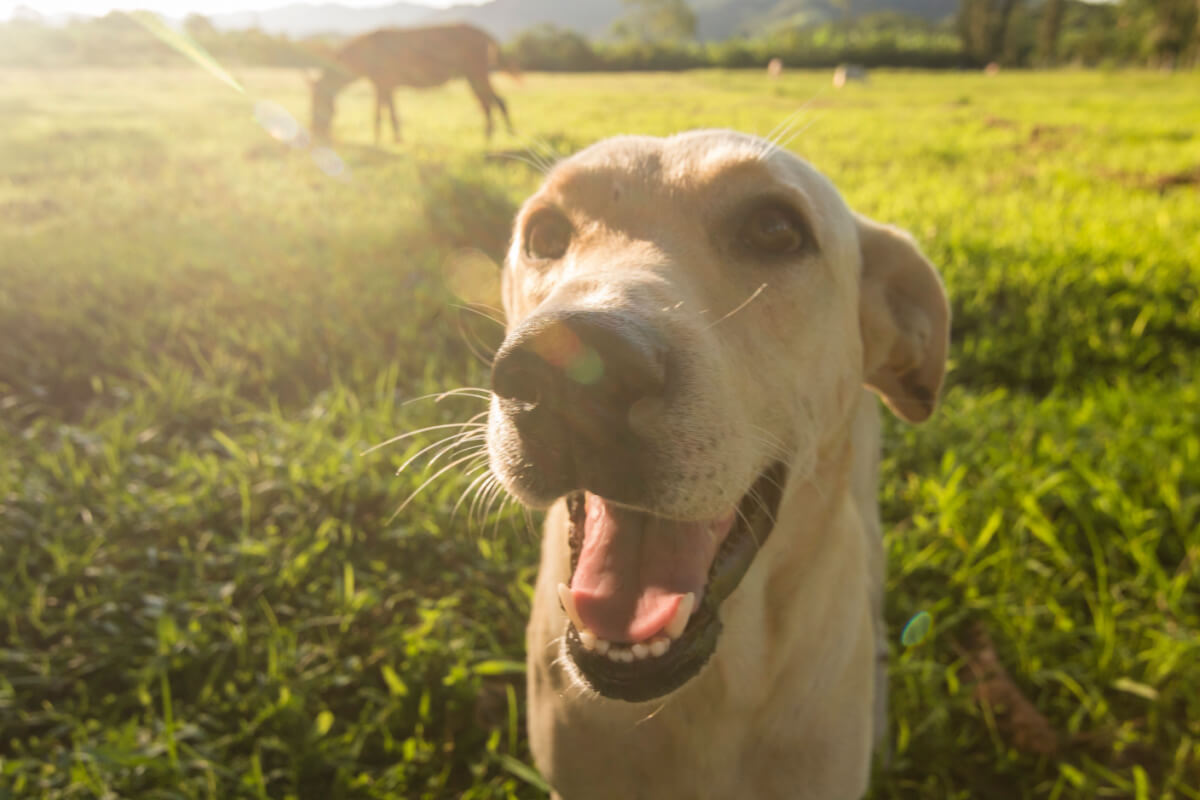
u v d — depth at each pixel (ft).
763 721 1.06
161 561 1.65
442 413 2.09
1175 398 2.12
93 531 1.68
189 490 1.83
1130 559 1.66
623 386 0.71
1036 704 1.44
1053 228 3.46
